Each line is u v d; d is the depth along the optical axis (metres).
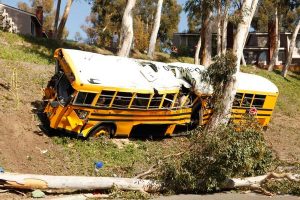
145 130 20.83
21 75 23.70
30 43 32.75
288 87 43.12
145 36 64.19
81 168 16.58
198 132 15.68
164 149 20.06
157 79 20.39
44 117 19.33
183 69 21.67
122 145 19.38
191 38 65.06
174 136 21.69
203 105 21.78
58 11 42.31
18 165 15.59
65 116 17.88
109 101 18.53
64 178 13.25
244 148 14.75
